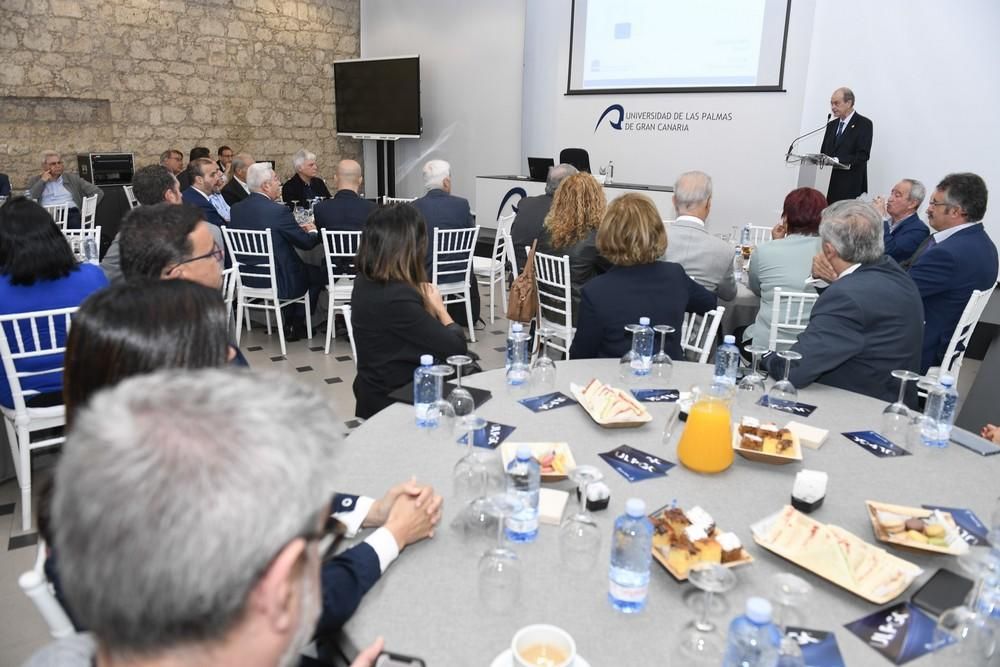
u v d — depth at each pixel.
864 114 5.61
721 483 1.39
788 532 1.16
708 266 2.91
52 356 2.38
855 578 1.05
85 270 2.46
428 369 1.63
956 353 3.04
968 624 0.93
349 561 1.04
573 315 3.29
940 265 2.97
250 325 4.99
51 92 6.77
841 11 5.54
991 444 1.58
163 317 0.97
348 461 1.46
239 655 0.53
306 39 8.59
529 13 7.19
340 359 4.30
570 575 1.09
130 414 0.52
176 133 7.69
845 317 1.94
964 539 1.20
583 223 3.19
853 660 0.92
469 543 1.17
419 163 9.10
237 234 4.23
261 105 8.34
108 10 6.96
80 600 0.49
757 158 6.19
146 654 0.51
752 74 6.08
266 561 0.50
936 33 5.19
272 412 0.55
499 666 0.87
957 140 5.27
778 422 1.70
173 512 0.47
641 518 1.03
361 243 2.15
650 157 6.85
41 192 6.16
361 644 0.94
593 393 1.74
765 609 0.78
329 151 9.13
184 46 7.56
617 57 6.86
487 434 1.60
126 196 6.88
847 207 2.05
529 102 7.44
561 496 1.29
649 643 0.94
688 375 2.03
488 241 7.39
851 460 1.51
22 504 2.41
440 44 8.48
